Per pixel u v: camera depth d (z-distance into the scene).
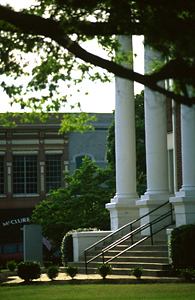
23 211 48.81
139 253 21.30
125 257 21.45
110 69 10.34
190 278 16.97
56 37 10.62
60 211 37.38
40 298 14.66
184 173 21.30
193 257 17.98
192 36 10.86
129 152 26.73
